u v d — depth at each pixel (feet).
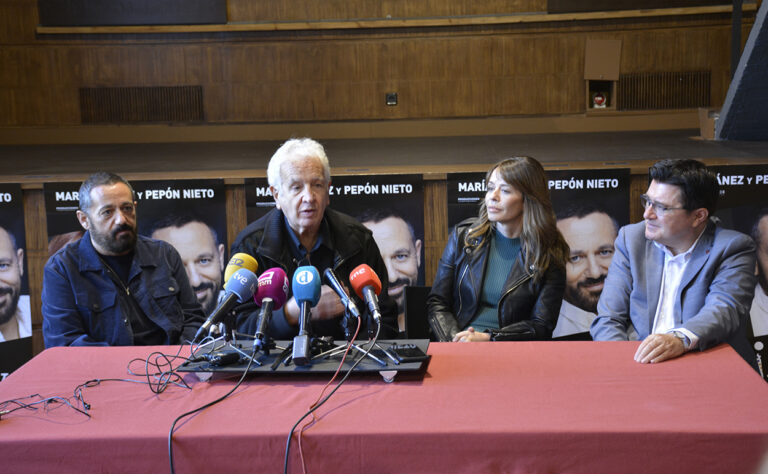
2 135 25.11
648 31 24.41
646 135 21.68
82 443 4.59
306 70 25.11
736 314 6.53
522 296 8.32
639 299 7.68
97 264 8.22
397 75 25.05
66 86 25.08
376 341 6.04
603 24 24.47
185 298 8.87
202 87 25.20
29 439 4.59
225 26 24.73
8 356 12.55
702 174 7.07
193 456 4.58
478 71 24.94
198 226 12.84
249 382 5.49
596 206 12.57
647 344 5.82
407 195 12.66
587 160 14.48
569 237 12.62
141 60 25.05
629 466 4.50
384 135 25.30
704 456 4.46
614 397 5.01
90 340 7.88
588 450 4.49
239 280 5.70
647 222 7.41
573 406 4.86
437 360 5.90
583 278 12.69
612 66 24.53
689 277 7.29
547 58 24.75
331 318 7.38
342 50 24.98
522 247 8.40
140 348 6.41
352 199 12.66
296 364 5.59
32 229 12.58
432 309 8.77
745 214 12.16
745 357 7.18
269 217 7.81
